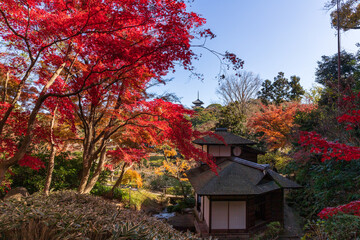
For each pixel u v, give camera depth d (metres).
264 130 20.34
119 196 12.88
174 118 5.72
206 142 13.15
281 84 31.30
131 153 8.67
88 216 2.88
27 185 8.97
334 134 9.09
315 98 22.12
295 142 12.64
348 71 19.75
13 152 5.98
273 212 10.84
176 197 17.12
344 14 14.56
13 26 4.64
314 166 10.30
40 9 4.20
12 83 6.20
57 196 4.11
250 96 29.91
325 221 5.46
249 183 10.09
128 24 3.74
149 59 4.01
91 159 7.02
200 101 54.50
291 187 10.61
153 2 3.47
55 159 9.72
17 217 2.46
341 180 8.33
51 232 2.33
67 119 6.04
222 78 4.22
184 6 3.59
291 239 8.97
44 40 4.84
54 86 5.43
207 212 10.67
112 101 6.80
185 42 3.73
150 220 3.53
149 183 20.45
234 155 13.67
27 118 5.98
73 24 3.80
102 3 3.48
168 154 16.70
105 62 4.30
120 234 2.41
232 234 9.92
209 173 11.63
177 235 3.16
